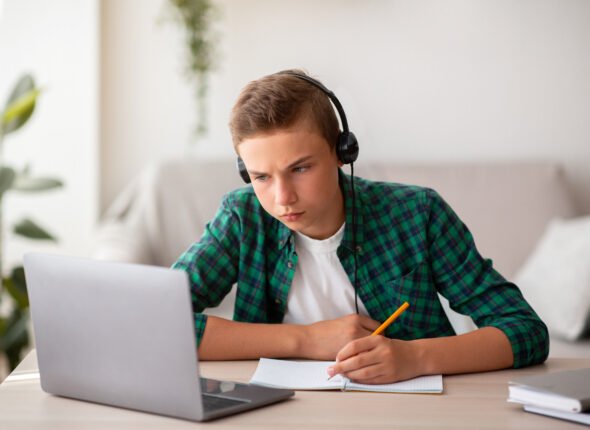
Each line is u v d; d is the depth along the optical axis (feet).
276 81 3.72
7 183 8.21
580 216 9.94
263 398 3.22
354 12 9.79
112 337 3.18
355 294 4.40
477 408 3.16
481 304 4.30
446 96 9.89
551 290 7.84
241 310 4.50
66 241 9.78
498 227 9.11
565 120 9.86
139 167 9.89
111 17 9.71
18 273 8.42
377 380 3.48
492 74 9.84
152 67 9.80
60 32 9.58
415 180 9.35
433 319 4.49
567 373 3.25
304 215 3.72
